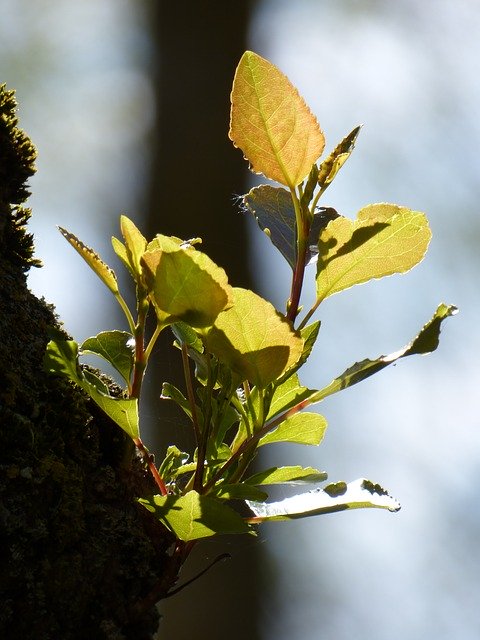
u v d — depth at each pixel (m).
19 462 0.96
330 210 1.01
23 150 1.03
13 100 1.03
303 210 0.97
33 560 0.96
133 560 0.98
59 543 0.96
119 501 0.99
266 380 0.95
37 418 0.98
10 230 1.02
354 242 0.96
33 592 0.95
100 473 0.99
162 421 2.15
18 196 1.03
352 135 0.97
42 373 0.99
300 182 0.97
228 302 0.93
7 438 0.97
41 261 1.04
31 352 1.00
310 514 0.95
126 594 0.98
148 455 0.97
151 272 0.93
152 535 0.99
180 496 0.94
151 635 0.98
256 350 0.94
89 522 0.98
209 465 0.98
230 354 0.95
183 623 2.43
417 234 0.96
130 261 0.96
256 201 1.01
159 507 0.94
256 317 0.94
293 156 0.97
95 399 0.96
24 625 0.95
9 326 1.00
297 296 0.97
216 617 2.46
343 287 0.97
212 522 0.94
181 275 0.93
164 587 0.97
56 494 0.97
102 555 0.97
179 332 0.98
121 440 1.00
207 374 0.98
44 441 0.98
